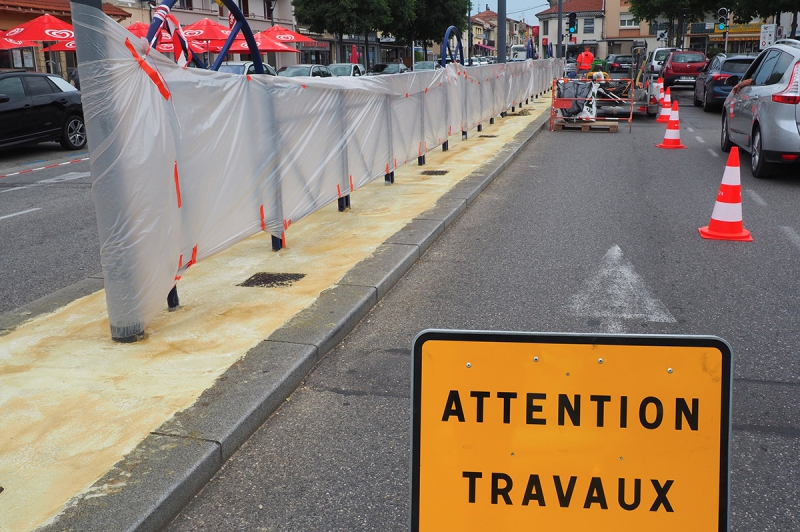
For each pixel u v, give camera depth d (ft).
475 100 51.39
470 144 46.29
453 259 21.74
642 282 19.29
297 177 22.36
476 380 6.23
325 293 17.42
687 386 6.08
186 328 15.30
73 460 10.21
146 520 8.92
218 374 12.98
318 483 10.30
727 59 71.00
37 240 26.04
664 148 46.78
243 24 19.54
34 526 8.72
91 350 14.19
